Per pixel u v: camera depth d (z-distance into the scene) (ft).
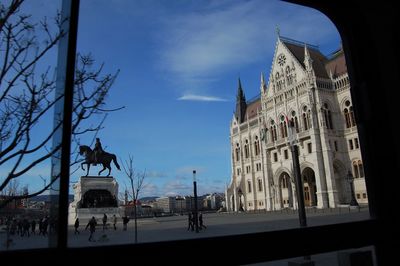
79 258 6.38
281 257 8.27
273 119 288.10
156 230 130.82
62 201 7.26
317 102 247.09
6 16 12.12
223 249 7.62
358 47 11.78
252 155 322.75
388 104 11.07
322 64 269.64
